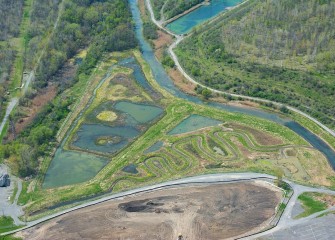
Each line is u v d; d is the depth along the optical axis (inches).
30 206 6865.2
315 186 7003.0
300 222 6387.8
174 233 6299.2
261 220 6451.8
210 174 7342.5
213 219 6496.1
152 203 6825.8
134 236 6284.5
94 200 6939.0
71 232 6407.5
